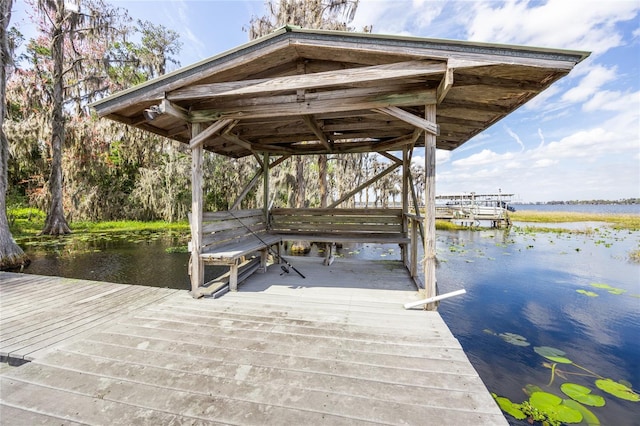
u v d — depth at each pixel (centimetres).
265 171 555
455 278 694
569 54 214
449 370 179
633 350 362
